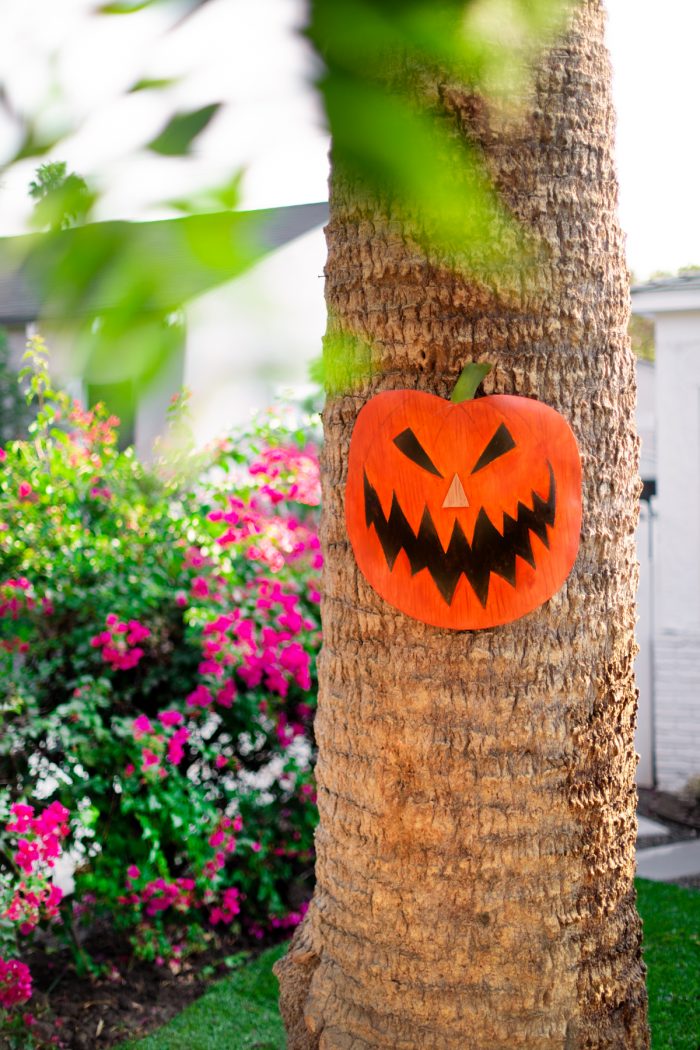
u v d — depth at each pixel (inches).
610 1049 93.8
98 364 19.8
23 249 20.0
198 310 19.5
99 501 187.8
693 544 270.8
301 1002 99.7
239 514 181.9
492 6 23.5
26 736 157.6
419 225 23.6
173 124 19.3
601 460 93.0
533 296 88.1
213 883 158.4
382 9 20.6
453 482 88.2
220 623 165.2
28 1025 138.6
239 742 182.1
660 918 176.1
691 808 252.1
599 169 90.7
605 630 93.5
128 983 154.9
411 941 91.4
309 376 24.1
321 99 20.0
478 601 88.7
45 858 138.3
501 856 89.9
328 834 96.9
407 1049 91.6
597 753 93.1
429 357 88.7
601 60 90.4
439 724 89.7
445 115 23.0
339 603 95.1
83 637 168.6
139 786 157.0
